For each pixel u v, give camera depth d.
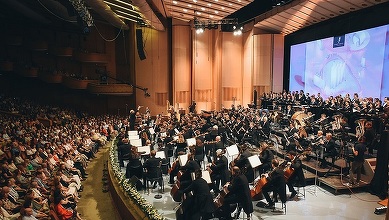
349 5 18.06
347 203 10.30
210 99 31.09
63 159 13.72
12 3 23.50
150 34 30.72
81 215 10.58
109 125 24.47
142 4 17.59
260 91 28.47
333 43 20.66
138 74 31.23
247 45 29.52
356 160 11.02
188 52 30.73
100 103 33.19
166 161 12.84
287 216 9.38
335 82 20.48
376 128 13.77
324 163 12.48
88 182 14.08
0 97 28.52
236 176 8.62
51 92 32.81
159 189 11.93
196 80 30.53
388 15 16.34
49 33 32.16
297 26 24.44
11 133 18.09
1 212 8.78
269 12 24.56
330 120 16.70
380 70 16.94
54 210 9.02
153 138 18.14
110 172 12.48
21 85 32.41
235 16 27.84
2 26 30.69
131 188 9.75
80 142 17.95
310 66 23.39
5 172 11.76
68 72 32.53
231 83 30.30
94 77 32.94
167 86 31.28
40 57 32.12
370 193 11.09
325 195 11.01
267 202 10.48
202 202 7.91
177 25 30.09
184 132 15.66
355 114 15.11
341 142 12.22
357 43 18.55
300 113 16.78
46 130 19.53
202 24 23.61
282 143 14.95
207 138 15.69
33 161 13.54
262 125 17.02
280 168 9.83
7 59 30.22
